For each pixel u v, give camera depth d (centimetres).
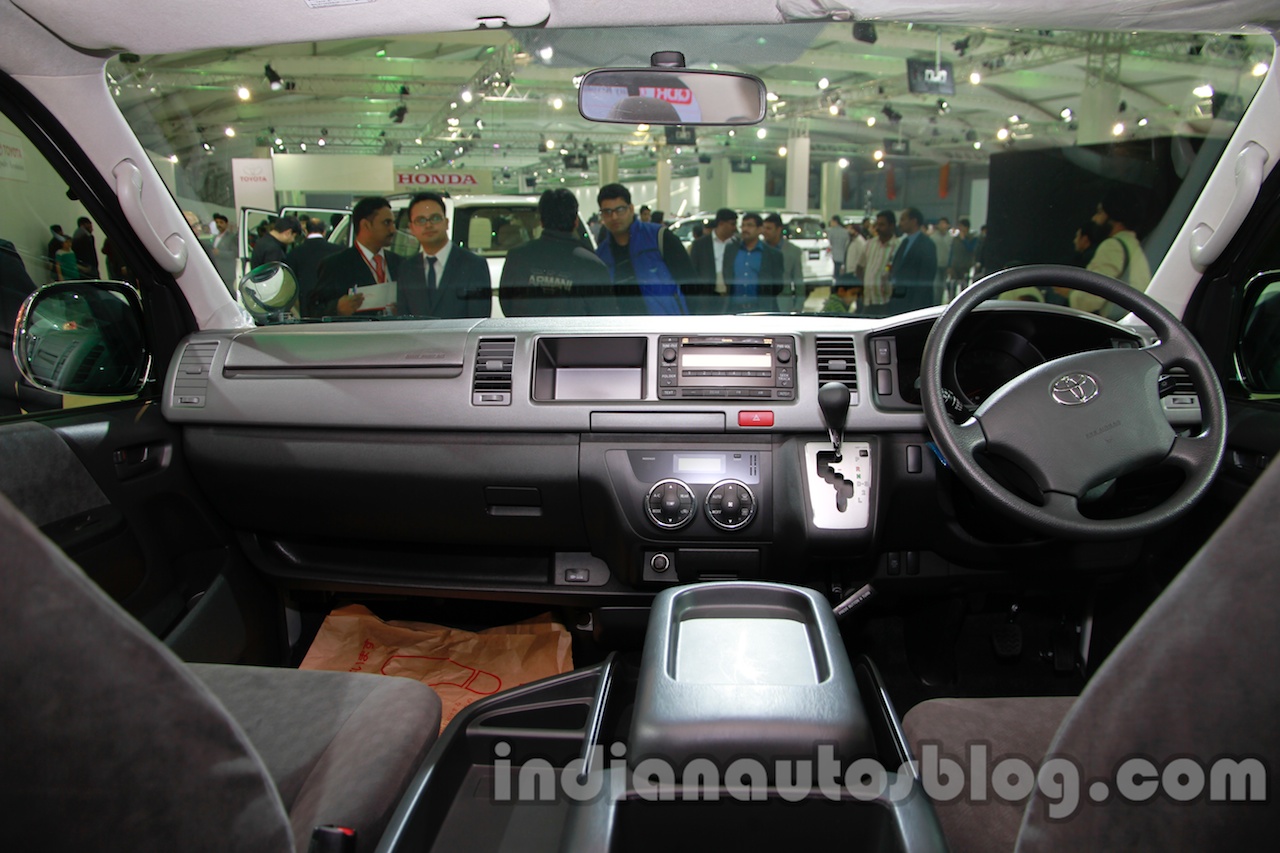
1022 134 1321
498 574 198
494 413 180
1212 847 51
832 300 719
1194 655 50
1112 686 55
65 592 48
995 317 178
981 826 93
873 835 78
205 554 199
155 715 52
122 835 52
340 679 123
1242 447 168
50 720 48
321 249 260
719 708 83
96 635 49
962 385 190
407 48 880
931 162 1498
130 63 170
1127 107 884
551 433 181
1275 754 48
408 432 184
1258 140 173
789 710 83
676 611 105
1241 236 183
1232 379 192
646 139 1525
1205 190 188
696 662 93
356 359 184
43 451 152
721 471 179
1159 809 53
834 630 98
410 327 192
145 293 189
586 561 195
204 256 200
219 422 186
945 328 146
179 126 724
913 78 863
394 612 224
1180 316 200
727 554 183
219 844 56
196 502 195
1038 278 147
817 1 154
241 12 149
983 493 136
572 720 125
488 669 204
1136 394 139
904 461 178
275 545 208
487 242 422
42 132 165
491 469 182
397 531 195
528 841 110
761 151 1600
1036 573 191
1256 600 48
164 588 184
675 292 331
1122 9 155
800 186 1502
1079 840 56
